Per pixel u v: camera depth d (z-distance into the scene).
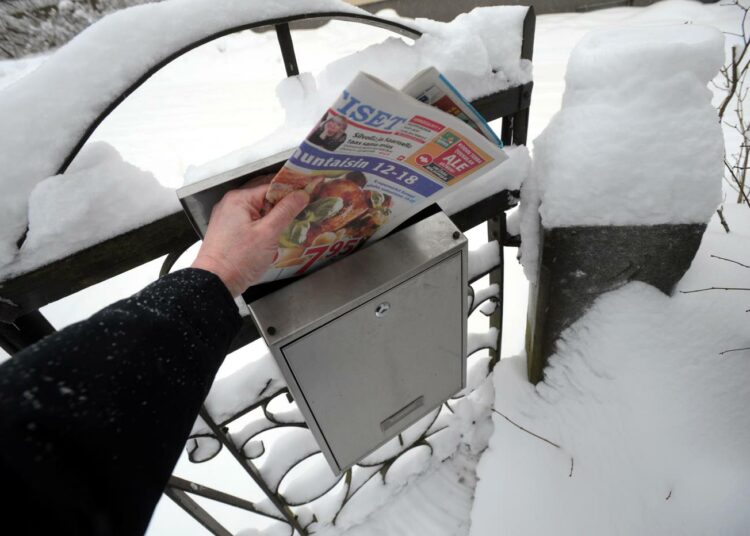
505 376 1.50
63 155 0.59
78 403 0.33
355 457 0.96
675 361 1.08
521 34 0.85
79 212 0.60
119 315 0.40
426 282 0.72
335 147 0.45
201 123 3.07
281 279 0.68
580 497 1.22
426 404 0.98
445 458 1.59
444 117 0.46
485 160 0.59
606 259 0.99
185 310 0.44
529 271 1.16
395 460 1.51
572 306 1.13
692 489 1.06
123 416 0.35
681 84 0.81
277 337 0.61
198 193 0.53
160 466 0.37
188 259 2.42
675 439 1.10
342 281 0.66
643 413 1.13
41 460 0.30
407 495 1.54
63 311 2.39
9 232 0.58
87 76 0.59
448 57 0.81
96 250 0.64
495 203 1.03
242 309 0.80
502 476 1.34
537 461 1.32
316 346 0.67
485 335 1.46
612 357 1.14
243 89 3.43
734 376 1.05
